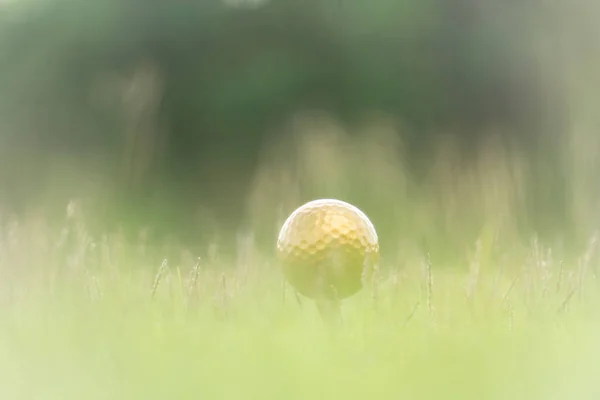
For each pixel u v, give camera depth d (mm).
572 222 16875
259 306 8156
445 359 4816
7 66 47281
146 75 35375
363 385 4324
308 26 51531
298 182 21234
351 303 8148
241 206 38656
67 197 23469
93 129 43375
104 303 8078
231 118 49531
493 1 46594
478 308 7863
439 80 48219
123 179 27156
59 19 48688
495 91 45625
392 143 25672
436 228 17609
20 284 9148
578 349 5301
